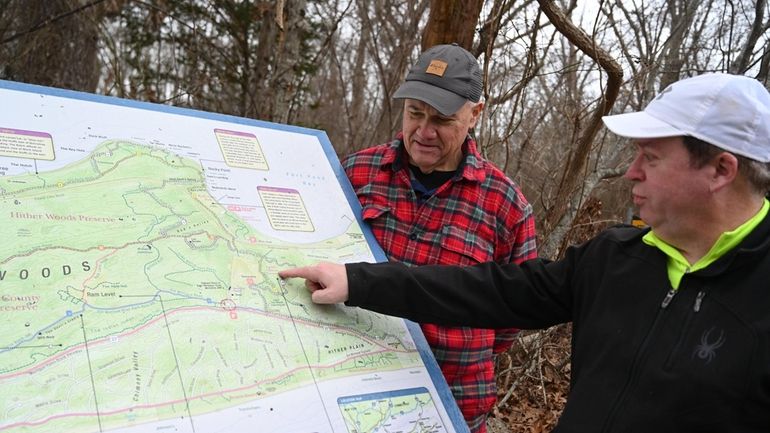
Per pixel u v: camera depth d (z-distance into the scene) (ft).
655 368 4.58
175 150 6.17
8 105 5.45
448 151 6.86
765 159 4.41
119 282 5.01
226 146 6.61
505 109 17.12
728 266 4.49
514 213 7.24
